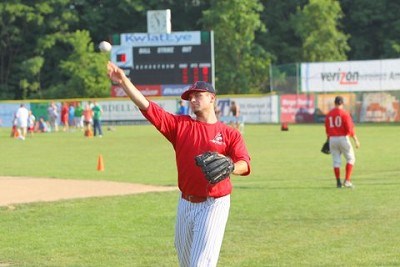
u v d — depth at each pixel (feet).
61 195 77.20
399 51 342.44
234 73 317.22
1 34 336.49
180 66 225.15
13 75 341.82
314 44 328.08
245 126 245.86
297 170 104.99
